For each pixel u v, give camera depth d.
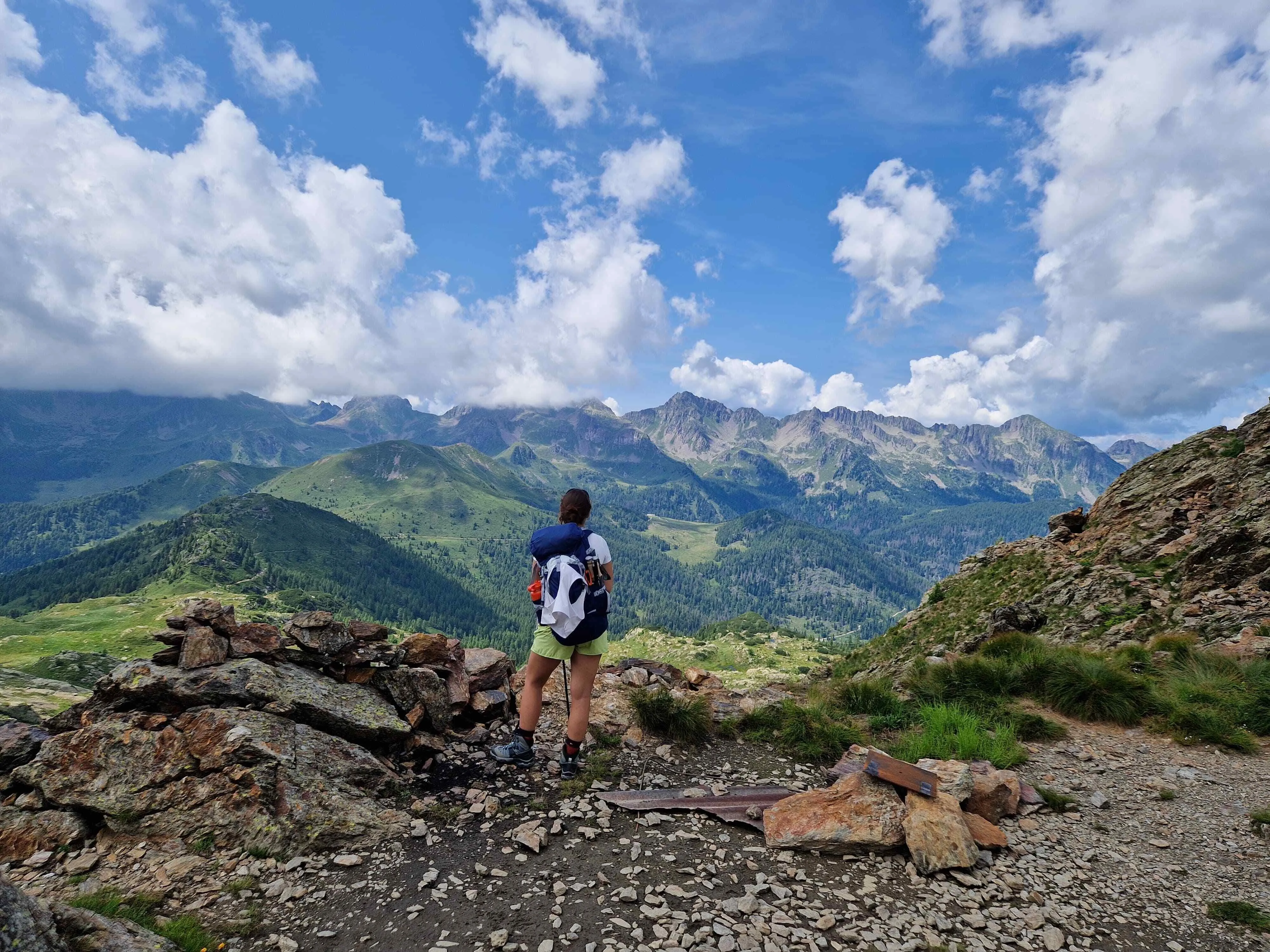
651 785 7.09
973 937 4.57
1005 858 5.84
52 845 5.16
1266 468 23.78
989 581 32.09
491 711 8.37
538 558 6.84
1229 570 18.55
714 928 4.48
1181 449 30.41
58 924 3.67
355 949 4.20
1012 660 12.59
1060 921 4.83
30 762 5.68
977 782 6.86
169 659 6.78
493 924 4.48
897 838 5.67
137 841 5.29
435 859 5.34
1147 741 9.41
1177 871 5.74
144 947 3.80
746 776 7.60
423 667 7.98
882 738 9.23
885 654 31.05
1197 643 14.93
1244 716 9.80
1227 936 4.72
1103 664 11.41
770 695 10.34
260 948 4.18
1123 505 29.50
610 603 6.81
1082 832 6.53
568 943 4.28
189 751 5.80
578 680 6.78
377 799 6.15
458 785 6.74
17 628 195.12
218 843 5.28
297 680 6.86
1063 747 9.16
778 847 5.73
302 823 5.48
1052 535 33.16
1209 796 7.47
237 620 7.12
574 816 6.19
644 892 4.94
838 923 4.66
